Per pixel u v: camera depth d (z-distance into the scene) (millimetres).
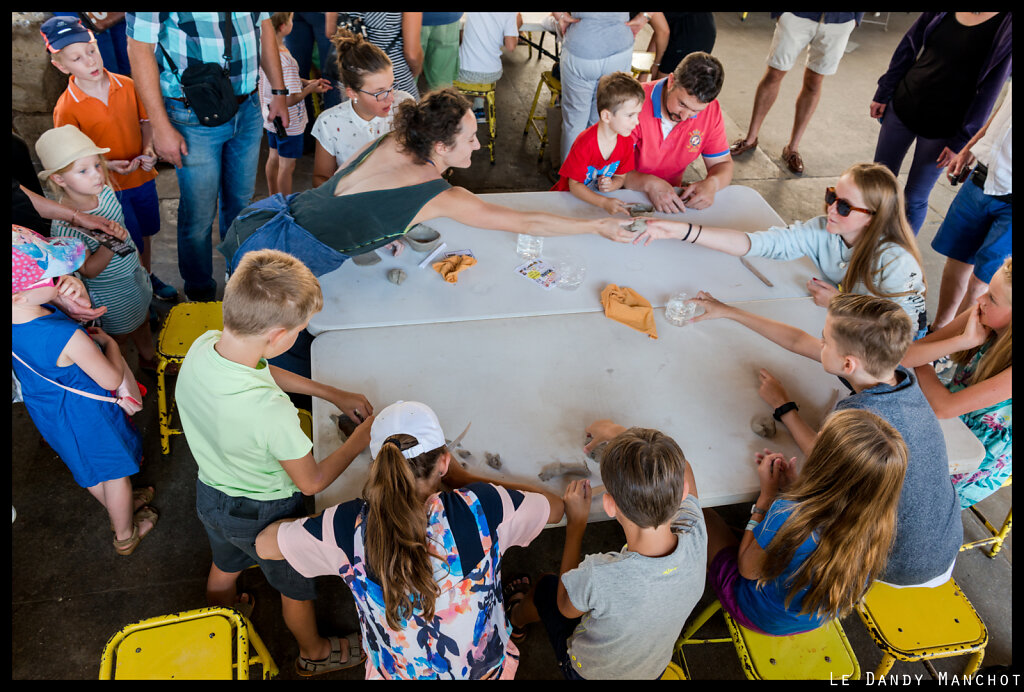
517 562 2727
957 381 2504
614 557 1703
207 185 3299
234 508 1816
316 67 4797
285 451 1652
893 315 1867
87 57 2881
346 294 2490
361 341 2299
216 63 2992
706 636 2514
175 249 4066
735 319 2480
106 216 2752
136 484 2832
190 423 1726
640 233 2766
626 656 1756
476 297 2529
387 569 1446
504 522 1642
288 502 1881
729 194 3301
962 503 2527
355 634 2426
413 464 1569
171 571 2582
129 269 2734
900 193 2453
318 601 2514
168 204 4395
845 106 6355
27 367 2066
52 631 2383
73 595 2482
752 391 2232
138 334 3045
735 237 2787
